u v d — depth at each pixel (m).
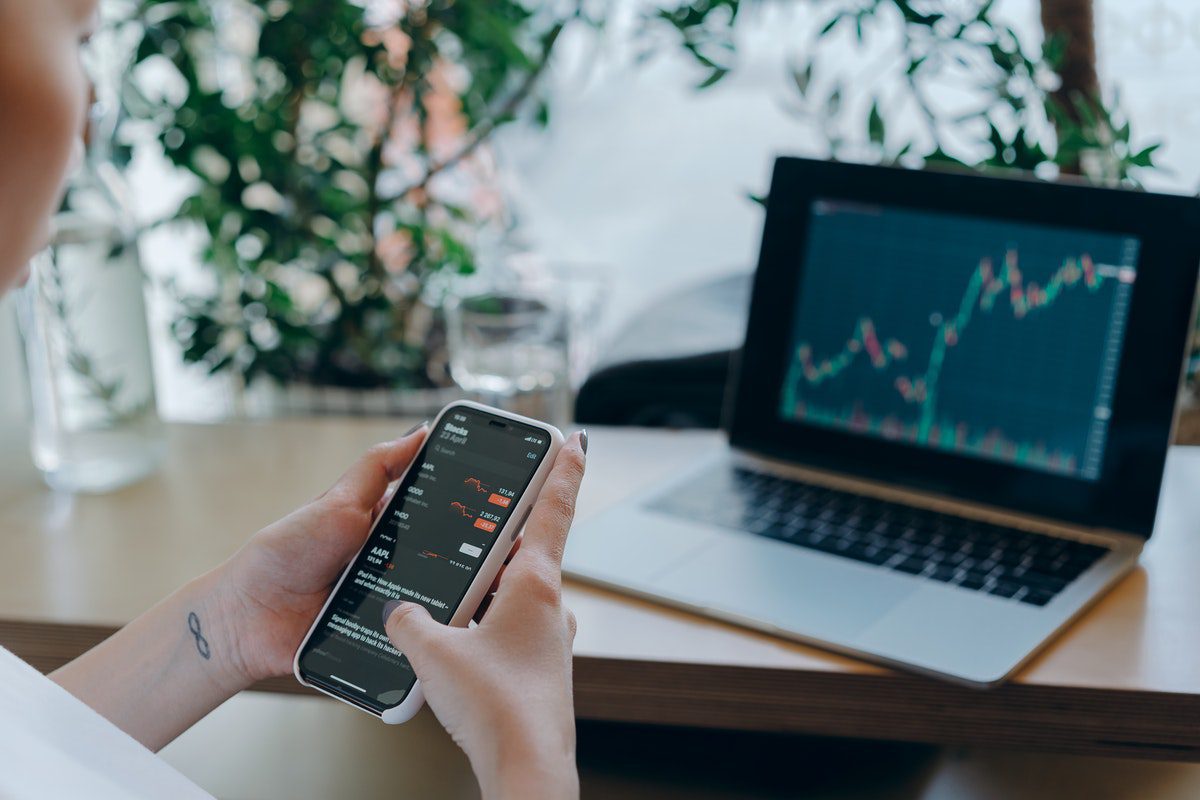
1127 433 0.81
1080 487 0.83
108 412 0.92
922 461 0.89
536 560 0.52
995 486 0.87
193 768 0.84
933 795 0.77
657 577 0.78
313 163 1.46
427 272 1.47
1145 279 0.80
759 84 2.10
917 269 0.89
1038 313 0.84
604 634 0.72
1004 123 1.16
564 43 2.04
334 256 1.47
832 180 0.92
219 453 1.01
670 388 1.44
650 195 2.35
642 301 2.34
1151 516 0.81
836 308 0.92
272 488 0.94
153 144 1.43
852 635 0.70
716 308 1.62
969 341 0.87
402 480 0.67
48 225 0.40
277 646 0.65
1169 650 0.70
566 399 1.03
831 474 0.93
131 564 0.82
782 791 0.78
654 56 1.36
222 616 0.65
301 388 1.45
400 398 1.43
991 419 0.87
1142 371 0.81
